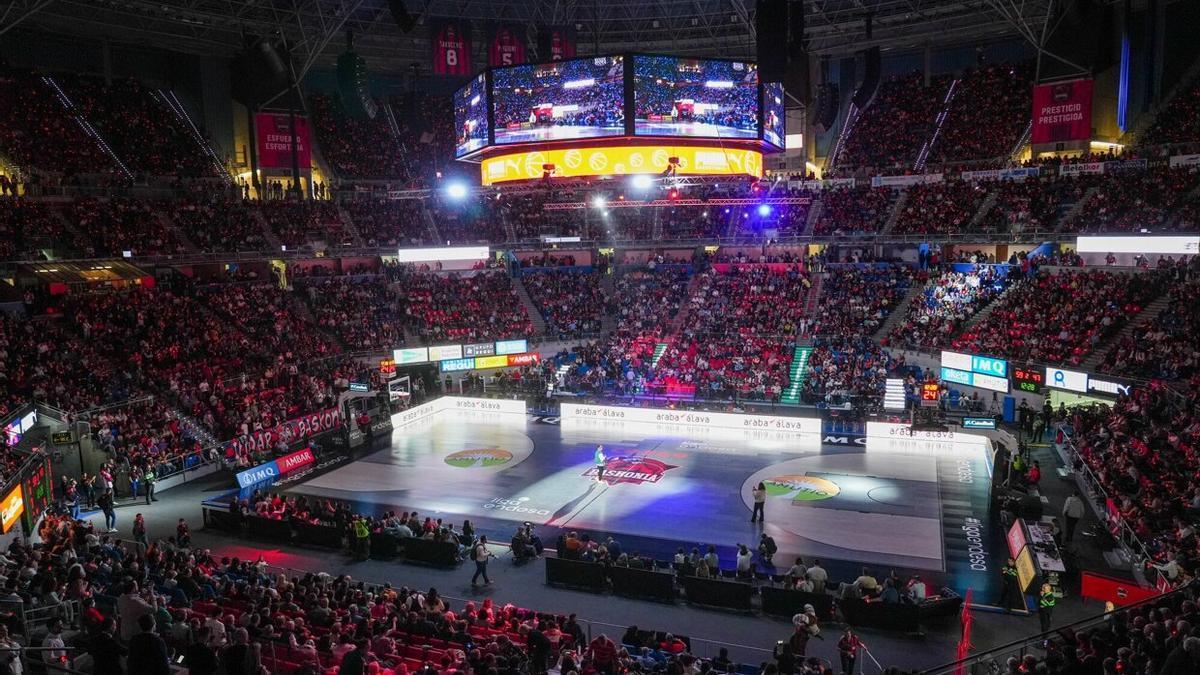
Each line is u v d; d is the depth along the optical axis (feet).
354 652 43.83
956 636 73.00
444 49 145.28
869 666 68.23
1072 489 108.37
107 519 101.86
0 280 143.64
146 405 128.98
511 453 134.92
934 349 157.99
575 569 85.10
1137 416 108.06
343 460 132.98
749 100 116.37
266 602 63.41
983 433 131.34
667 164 114.73
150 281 161.48
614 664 53.52
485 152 122.42
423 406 161.27
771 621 77.25
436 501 112.68
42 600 57.36
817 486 115.03
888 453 130.82
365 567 90.53
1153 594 68.69
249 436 130.52
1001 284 162.91
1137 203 159.43
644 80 111.55
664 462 127.75
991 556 90.43
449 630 61.72
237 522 101.55
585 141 114.73
